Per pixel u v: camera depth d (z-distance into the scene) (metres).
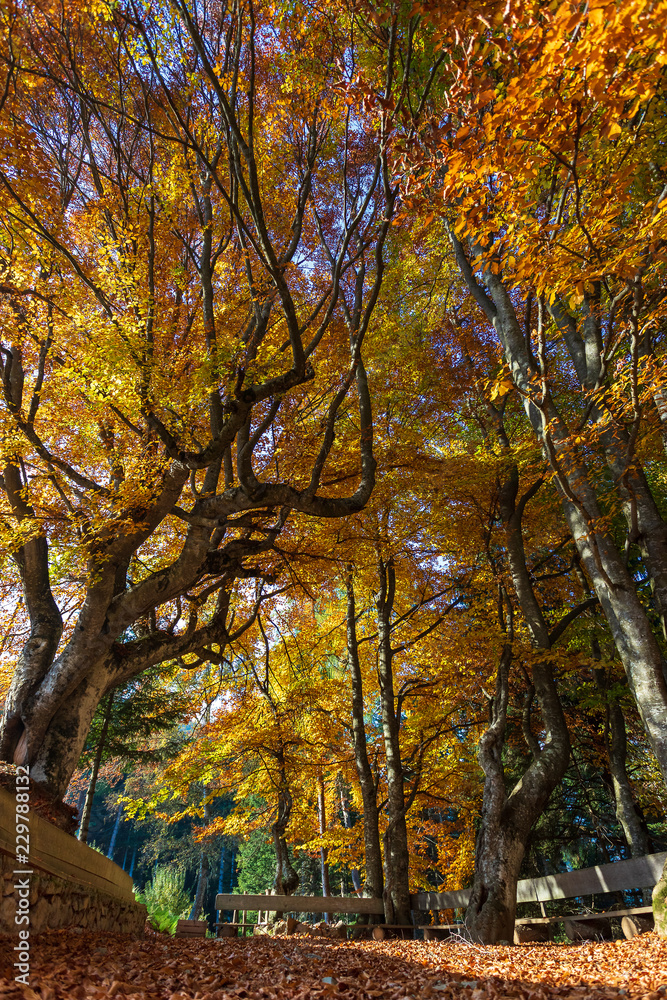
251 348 8.06
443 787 14.44
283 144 9.02
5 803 4.20
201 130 8.38
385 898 11.54
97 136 9.41
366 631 17.08
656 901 6.55
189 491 10.20
